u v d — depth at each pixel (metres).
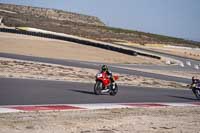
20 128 15.62
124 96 33.00
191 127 19.22
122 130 16.92
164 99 33.78
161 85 50.12
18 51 79.25
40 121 17.56
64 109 22.39
